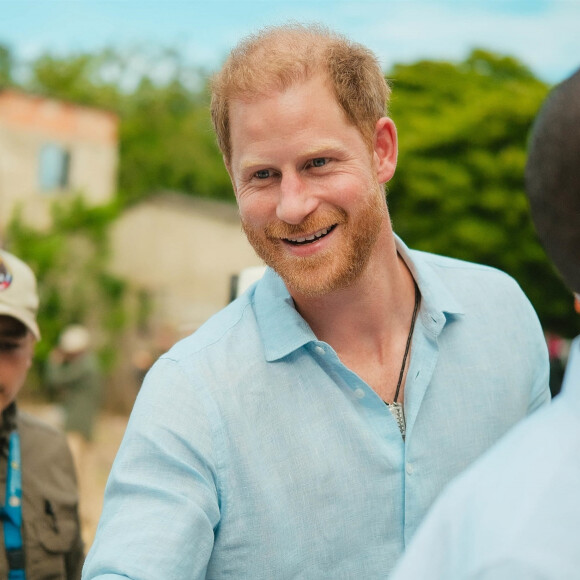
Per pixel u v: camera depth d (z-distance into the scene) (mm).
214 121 1480
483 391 1527
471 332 1562
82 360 9469
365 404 1444
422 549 858
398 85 20578
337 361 1428
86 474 7984
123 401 16750
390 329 1529
